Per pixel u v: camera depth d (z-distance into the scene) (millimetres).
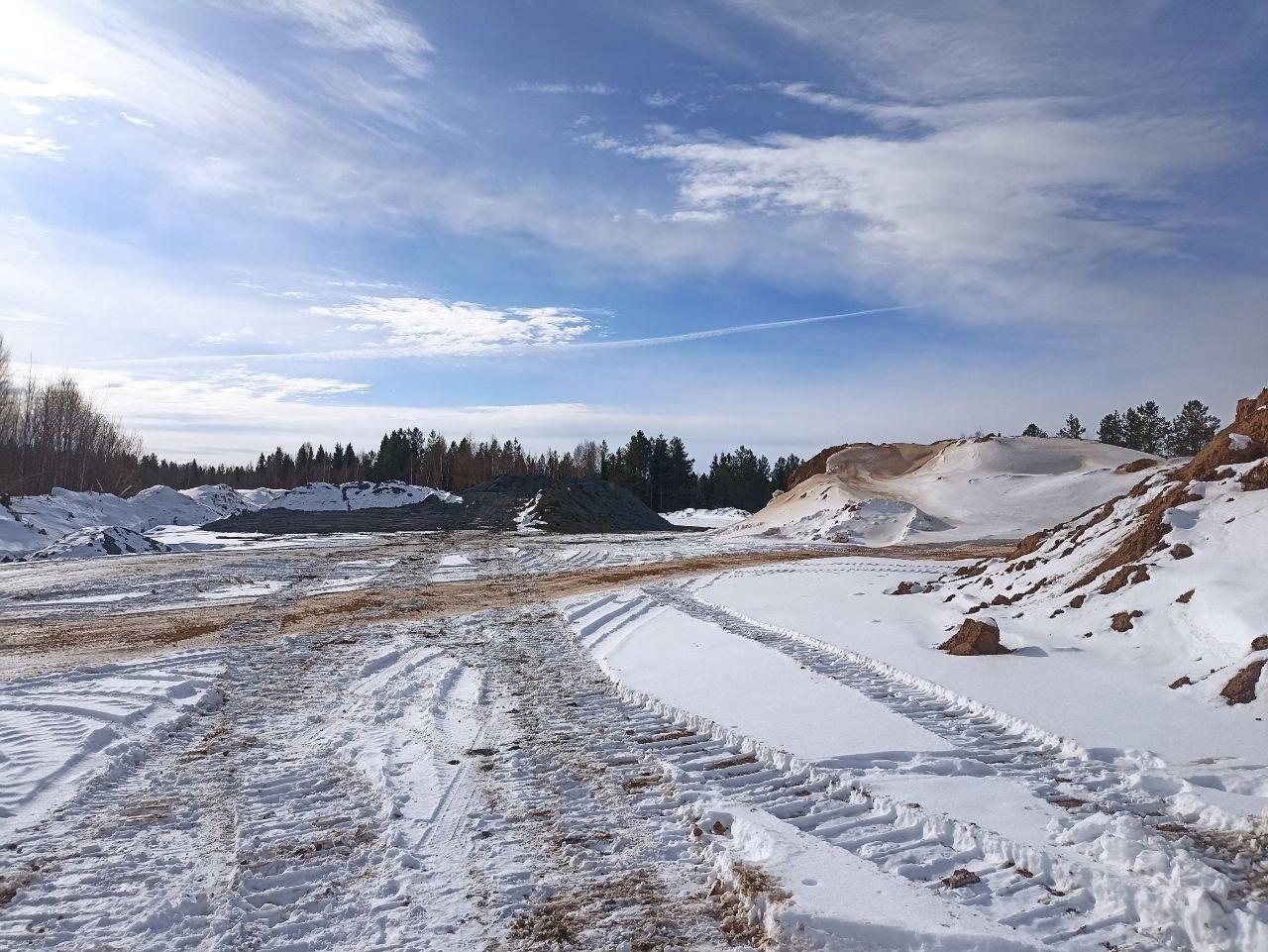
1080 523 14336
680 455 89812
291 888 4945
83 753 7500
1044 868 4766
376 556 27797
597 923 4453
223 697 9773
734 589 18125
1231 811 5199
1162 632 9109
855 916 4188
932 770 6477
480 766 7199
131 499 48000
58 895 4883
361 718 8828
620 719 8594
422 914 4598
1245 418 12164
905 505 34375
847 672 9922
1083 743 6754
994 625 10281
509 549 30672
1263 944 3789
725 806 5898
